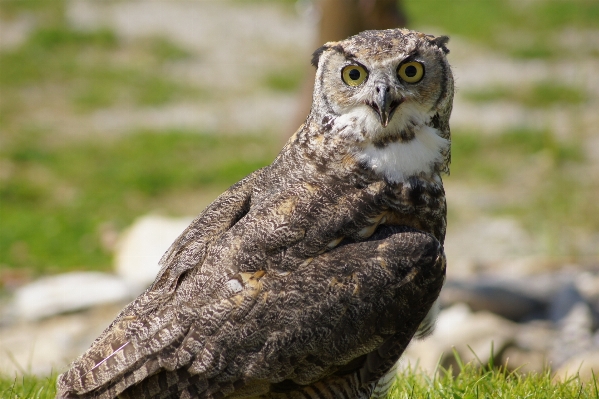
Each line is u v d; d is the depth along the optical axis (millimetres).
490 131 27766
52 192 23109
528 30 39281
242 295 6340
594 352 11758
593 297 15164
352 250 6598
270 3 43062
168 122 29156
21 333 14070
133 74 33406
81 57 34625
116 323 6516
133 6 40812
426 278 6621
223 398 6398
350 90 6879
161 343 6254
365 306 6449
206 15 40844
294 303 6363
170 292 6523
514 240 19969
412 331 6699
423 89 6953
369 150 6883
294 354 6352
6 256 18484
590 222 20781
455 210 22016
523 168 24969
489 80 33094
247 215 6766
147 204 22625
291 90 32594
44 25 37000
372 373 6723
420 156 6957
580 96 31062
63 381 6430
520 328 13797
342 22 13438
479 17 40625
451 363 11078
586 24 39938
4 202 22188
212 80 33469
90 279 15961
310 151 7012
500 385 8422
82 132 27953
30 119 28844
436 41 7195
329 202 6738
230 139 27453
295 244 6539
